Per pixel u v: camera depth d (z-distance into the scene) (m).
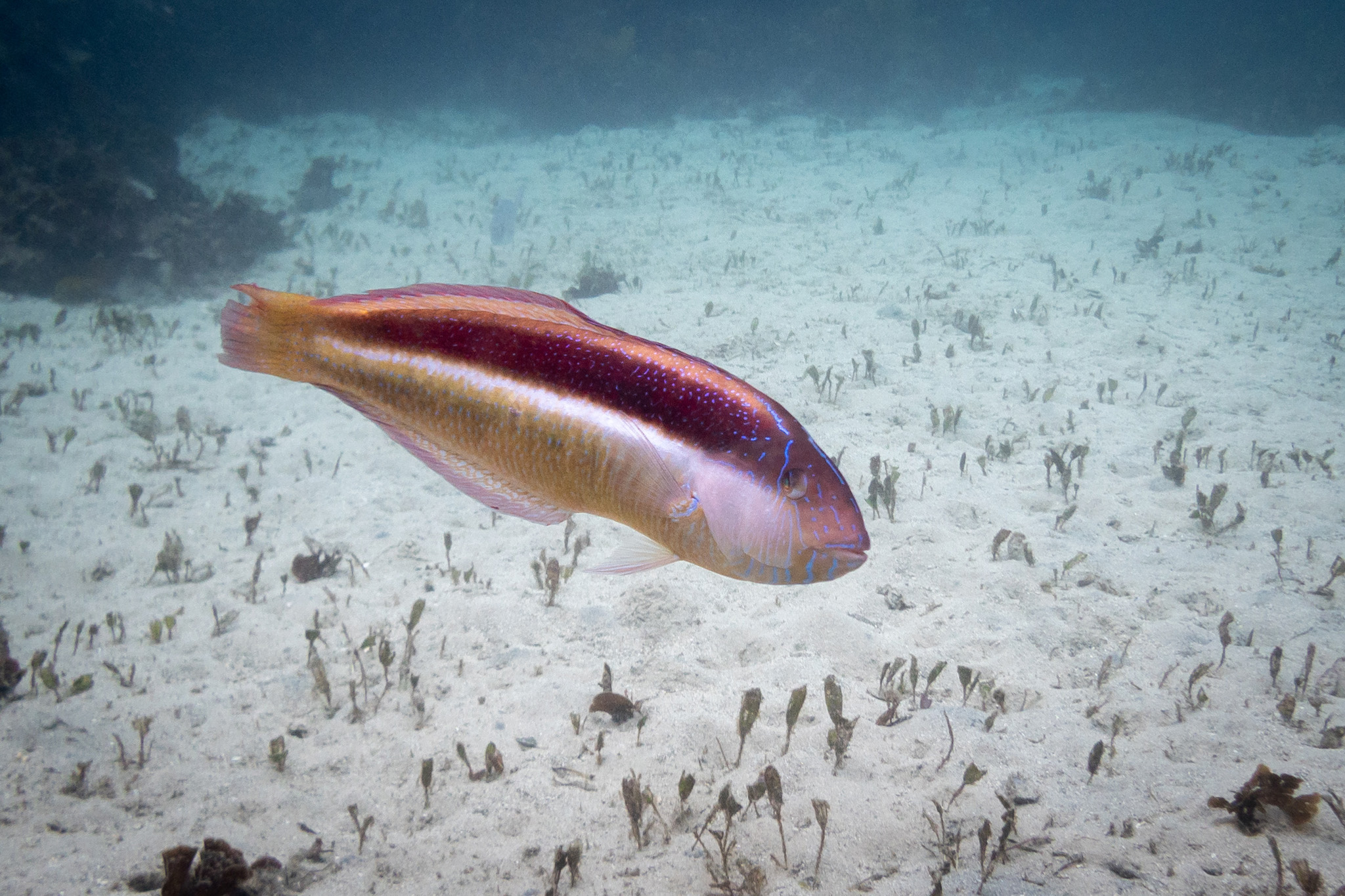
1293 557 1.49
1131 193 5.25
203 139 8.21
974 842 0.85
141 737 1.11
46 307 3.97
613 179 6.68
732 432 0.47
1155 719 1.04
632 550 0.51
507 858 0.92
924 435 2.23
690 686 1.24
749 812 0.94
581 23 9.39
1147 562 1.51
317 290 4.38
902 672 1.22
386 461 2.33
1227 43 9.18
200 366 3.27
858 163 7.00
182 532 1.93
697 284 4.07
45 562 1.76
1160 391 2.37
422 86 10.10
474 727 1.17
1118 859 0.79
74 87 5.90
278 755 1.09
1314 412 2.23
